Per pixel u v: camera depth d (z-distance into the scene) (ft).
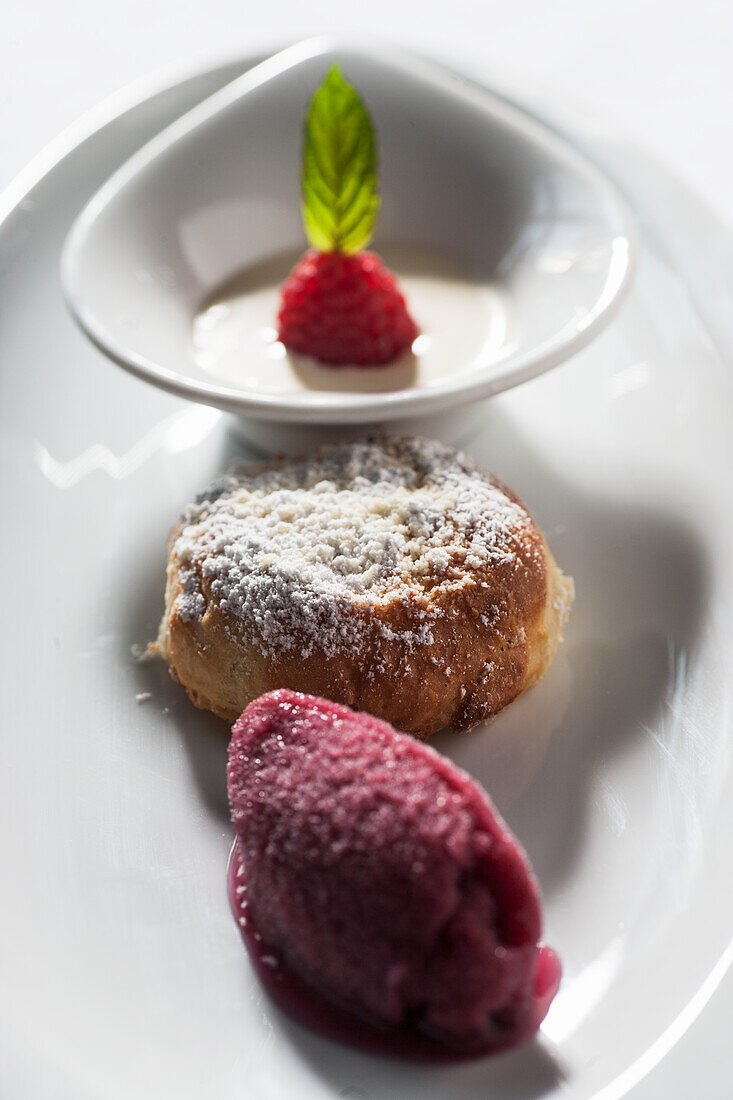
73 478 0.92
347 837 0.65
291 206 1.00
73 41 1.28
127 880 0.72
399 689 0.74
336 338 0.89
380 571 0.76
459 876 0.64
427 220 1.00
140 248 0.94
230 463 0.92
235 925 0.70
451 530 0.78
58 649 0.82
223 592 0.76
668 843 0.72
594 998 0.67
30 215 1.06
